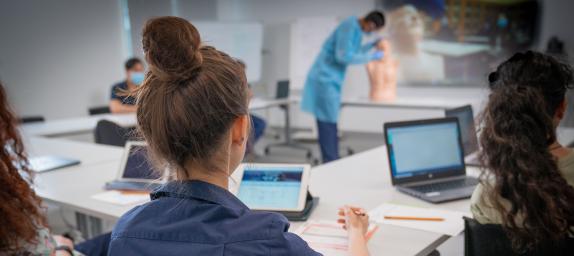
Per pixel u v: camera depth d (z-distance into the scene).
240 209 0.73
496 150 1.05
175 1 6.59
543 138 1.04
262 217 0.71
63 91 5.56
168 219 0.71
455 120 1.88
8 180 0.75
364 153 2.52
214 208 0.70
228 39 6.05
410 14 5.51
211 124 0.68
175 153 0.69
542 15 4.80
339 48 3.99
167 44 0.66
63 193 1.87
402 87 5.75
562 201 1.00
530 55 1.09
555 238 1.02
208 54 0.69
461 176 1.84
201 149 0.69
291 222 1.43
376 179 1.95
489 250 1.11
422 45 5.51
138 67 4.42
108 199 1.76
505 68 1.11
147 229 0.71
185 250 0.67
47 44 5.36
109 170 2.27
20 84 5.12
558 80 1.05
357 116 6.16
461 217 1.44
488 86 1.16
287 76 6.55
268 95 6.80
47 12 5.32
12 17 5.01
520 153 1.02
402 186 1.77
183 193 0.72
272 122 6.91
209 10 6.95
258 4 6.66
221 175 0.74
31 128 3.77
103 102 6.04
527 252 1.05
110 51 6.07
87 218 2.51
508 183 1.04
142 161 1.87
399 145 1.80
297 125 6.68
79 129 3.71
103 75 6.01
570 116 3.42
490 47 5.11
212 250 0.67
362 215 1.21
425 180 1.79
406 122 1.82
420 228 1.36
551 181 1.01
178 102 0.66
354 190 1.79
